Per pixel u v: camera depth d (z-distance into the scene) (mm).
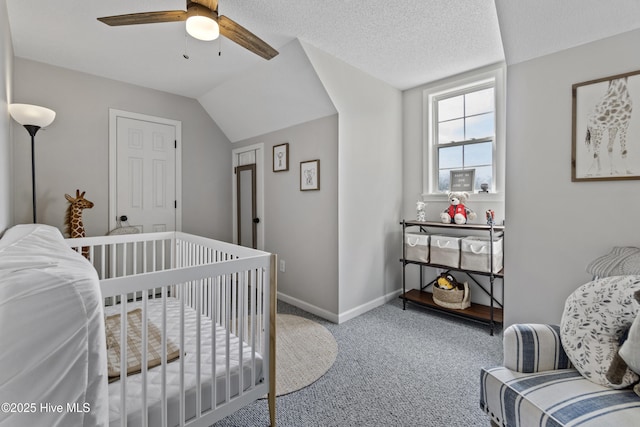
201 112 3734
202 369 1313
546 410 1007
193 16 1495
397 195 3404
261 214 3609
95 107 2941
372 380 1845
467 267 2648
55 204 2730
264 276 1473
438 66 2773
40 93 2652
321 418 1523
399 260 3311
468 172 2957
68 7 1896
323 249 2881
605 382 1102
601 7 1570
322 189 2879
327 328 2617
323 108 2779
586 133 1729
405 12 1961
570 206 1798
